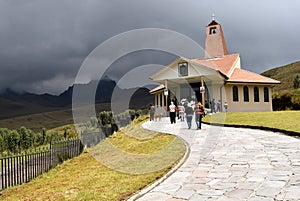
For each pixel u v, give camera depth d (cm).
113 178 762
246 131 1598
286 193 548
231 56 3869
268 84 3331
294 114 2075
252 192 564
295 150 975
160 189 619
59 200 636
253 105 3284
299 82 5141
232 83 3120
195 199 547
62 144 1234
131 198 576
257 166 767
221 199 538
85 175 859
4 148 1819
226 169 752
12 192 852
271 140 1224
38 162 1064
